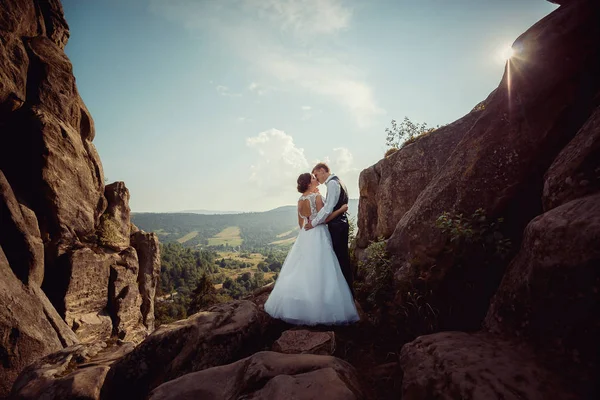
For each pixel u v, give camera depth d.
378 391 2.34
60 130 13.55
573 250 1.69
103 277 15.22
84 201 14.93
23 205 11.63
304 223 3.91
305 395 1.86
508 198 3.08
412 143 6.45
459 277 3.14
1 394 7.49
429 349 2.10
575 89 2.81
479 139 3.47
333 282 3.59
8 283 9.10
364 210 7.46
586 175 2.07
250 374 2.17
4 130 12.45
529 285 1.93
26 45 13.61
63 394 2.52
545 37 2.92
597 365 1.48
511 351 1.82
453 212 3.34
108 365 3.07
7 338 8.05
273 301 3.81
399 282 3.60
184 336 3.17
